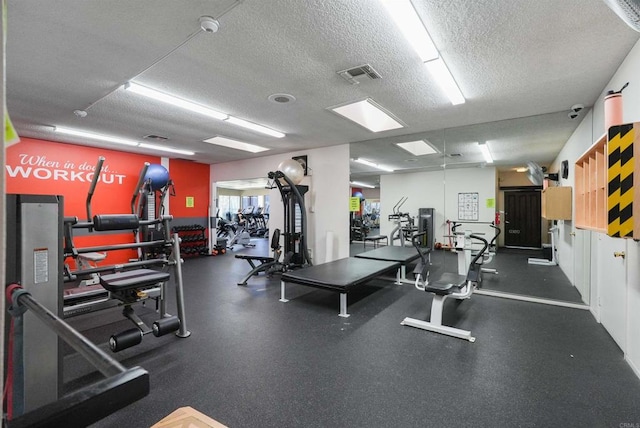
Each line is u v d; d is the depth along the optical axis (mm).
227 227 11039
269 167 7094
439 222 5715
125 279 2633
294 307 3797
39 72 2838
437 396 2006
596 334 2951
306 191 5973
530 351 2613
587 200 2498
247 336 2932
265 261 5590
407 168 6023
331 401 1957
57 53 2506
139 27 2160
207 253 8219
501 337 2906
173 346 2719
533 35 2195
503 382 2156
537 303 3949
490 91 3201
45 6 1924
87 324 3146
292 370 2322
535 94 3270
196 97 3457
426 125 4465
